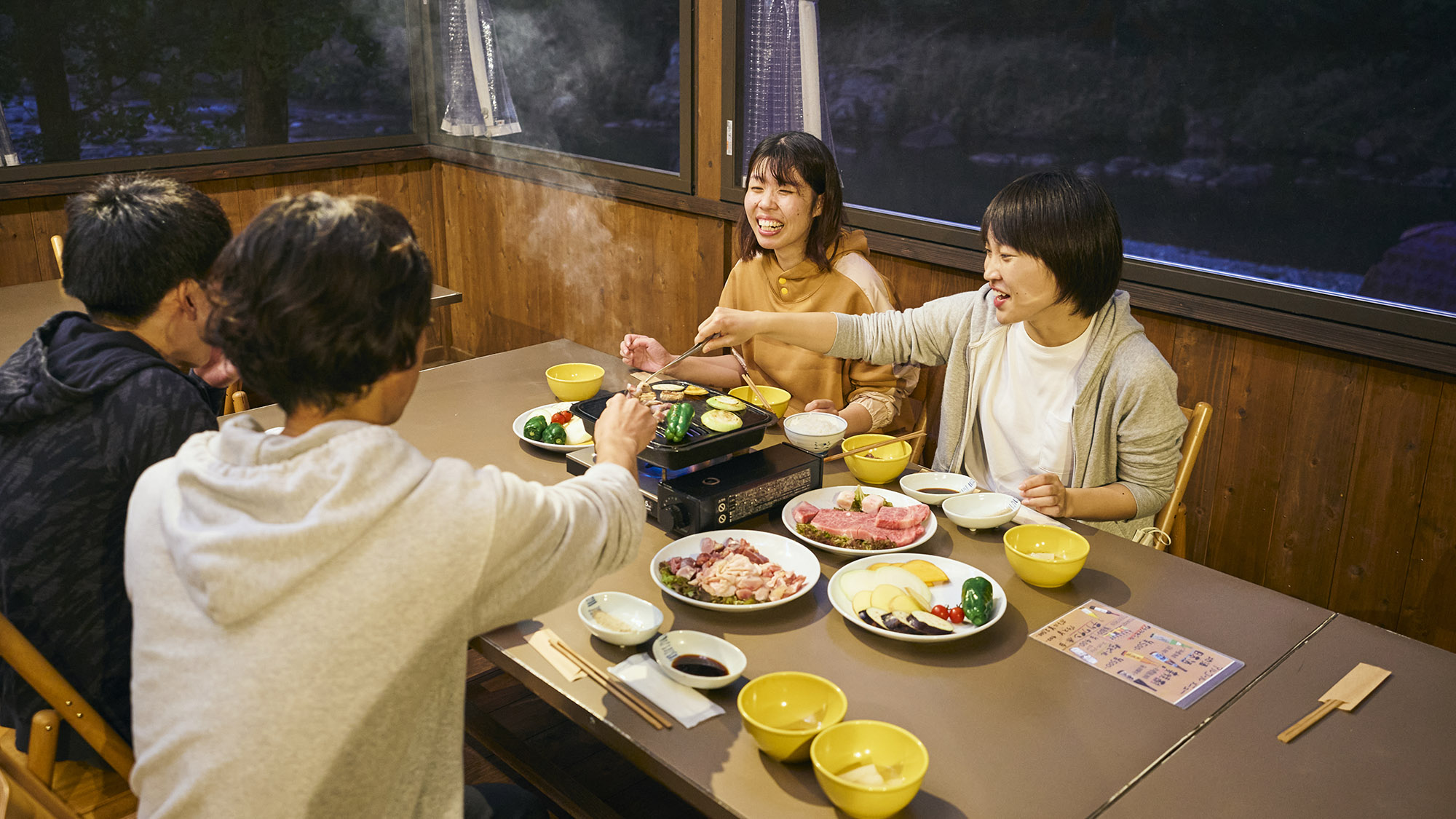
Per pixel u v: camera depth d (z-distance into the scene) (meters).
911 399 2.90
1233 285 2.35
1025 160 2.69
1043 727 1.14
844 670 1.25
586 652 1.28
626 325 3.83
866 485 1.76
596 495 1.03
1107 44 2.48
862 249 2.35
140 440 1.34
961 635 1.28
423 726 0.96
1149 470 1.73
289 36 3.99
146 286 1.42
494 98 4.00
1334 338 2.19
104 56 3.63
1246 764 1.09
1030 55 2.61
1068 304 1.70
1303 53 2.20
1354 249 2.22
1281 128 2.27
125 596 1.39
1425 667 1.28
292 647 0.84
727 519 1.58
